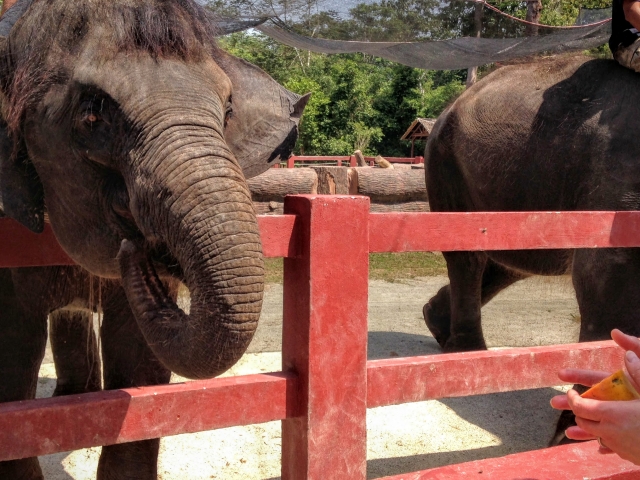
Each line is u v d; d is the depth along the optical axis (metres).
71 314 3.34
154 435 1.70
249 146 2.65
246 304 1.68
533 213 2.18
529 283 8.31
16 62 2.21
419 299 7.33
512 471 1.98
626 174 3.50
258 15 4.81
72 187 2.17
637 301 3.36
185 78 2.00
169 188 1.79
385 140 31.80
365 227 1.85
